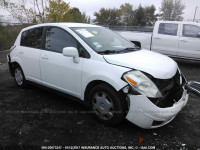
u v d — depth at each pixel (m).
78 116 3.24
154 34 7.50
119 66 2.69
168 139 2.65
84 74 2.98
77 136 2.68
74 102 3.82
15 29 11.95
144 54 3.29
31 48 3.99
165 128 2.92
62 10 15.27
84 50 3.06
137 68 2.62
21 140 2.59
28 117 3.21
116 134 2.73
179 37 7.05
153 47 7.57
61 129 2.85
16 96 4.12
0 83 5.08
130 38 7.96
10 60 4.66
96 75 2.79
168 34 7.27
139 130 2.84
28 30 4.25
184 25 7.07
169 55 7.40
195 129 2.90
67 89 3.36
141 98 2.47
